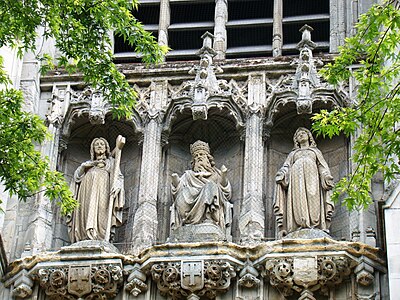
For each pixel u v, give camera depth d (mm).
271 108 28531
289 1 32469
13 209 27828
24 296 26312
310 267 25453
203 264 25703
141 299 25953
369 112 24047
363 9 30969
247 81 29109
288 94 28438
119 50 32188
